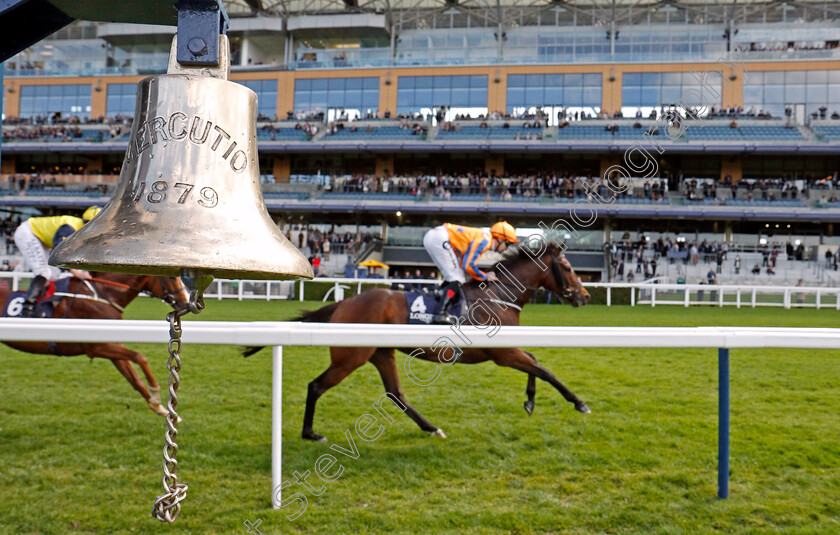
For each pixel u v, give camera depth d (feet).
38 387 17.24
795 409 15.10
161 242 2.80
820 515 8.52
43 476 9.87
